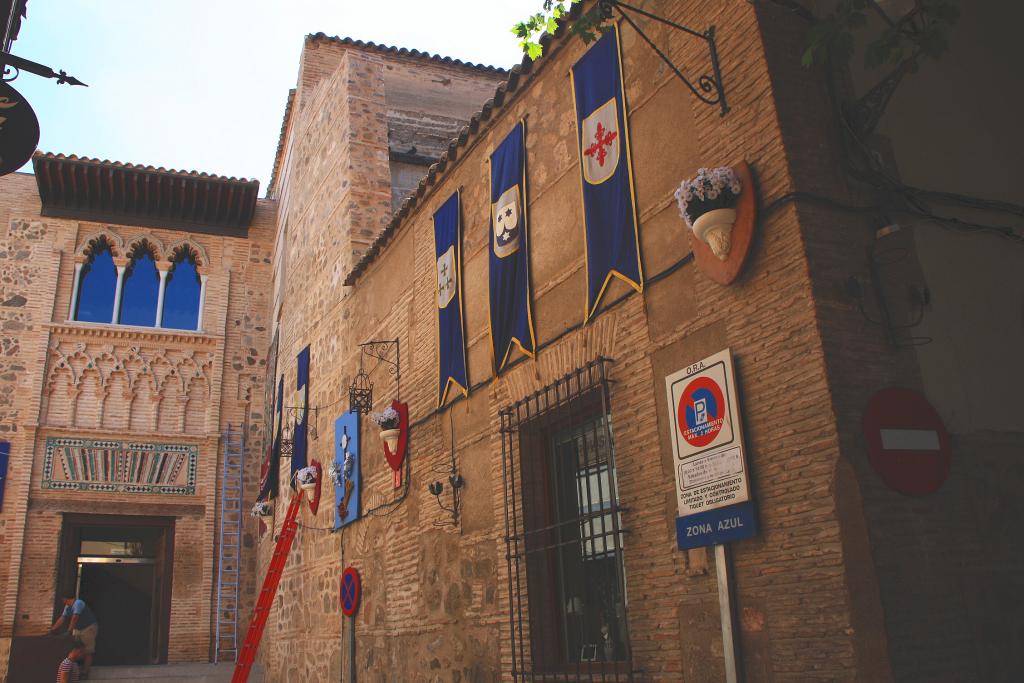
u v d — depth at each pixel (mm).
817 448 5535
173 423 21672
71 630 16422
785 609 5613
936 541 5469
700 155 6887
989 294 6477
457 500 10102
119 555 21172
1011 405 6191
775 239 6062
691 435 6488
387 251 13562
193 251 23391
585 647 7848
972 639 5348
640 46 7824
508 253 9539
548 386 8227
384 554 12117
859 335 5777
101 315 22047
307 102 19828
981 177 6992
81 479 20391
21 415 20391
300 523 16172
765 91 6297
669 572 6648
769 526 5797
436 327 11328
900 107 6797
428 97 18859
